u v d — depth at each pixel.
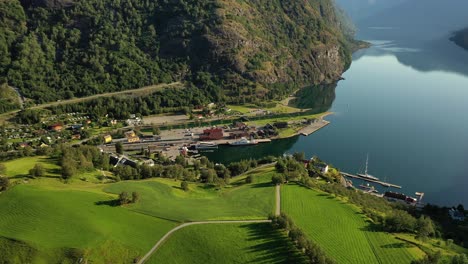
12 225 128.12
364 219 159.50
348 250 136.12
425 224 149.62
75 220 134.62
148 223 143.12
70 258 118.31
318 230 148.25
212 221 147.50
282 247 133.12
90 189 165.12
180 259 127.44
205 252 130.62
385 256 133.62
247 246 133.50
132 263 123.75
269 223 147.50
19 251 117.50
